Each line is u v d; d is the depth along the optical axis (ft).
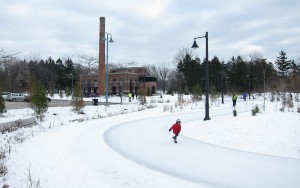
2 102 77.25
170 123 74.74
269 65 268.00
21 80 257.34
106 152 40.55
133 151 41.55
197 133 56.59
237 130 51.98
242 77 272.10
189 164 34.30
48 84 296.71
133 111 112.57
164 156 38.47
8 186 24.72
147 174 30.04
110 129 64.44
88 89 305.12
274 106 93.35
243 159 36.70
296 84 153.99
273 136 46.14
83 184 26.30
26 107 111.24
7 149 39.04
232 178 28.89
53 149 40.83
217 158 37.35
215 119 67.10
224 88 273.75
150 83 295.07
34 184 24.89
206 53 73.72
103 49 225.56
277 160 36.17
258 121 54.70
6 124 55.11
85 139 50.78
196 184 26.96
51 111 97.96
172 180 28.09
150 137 54.24
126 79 290.76
